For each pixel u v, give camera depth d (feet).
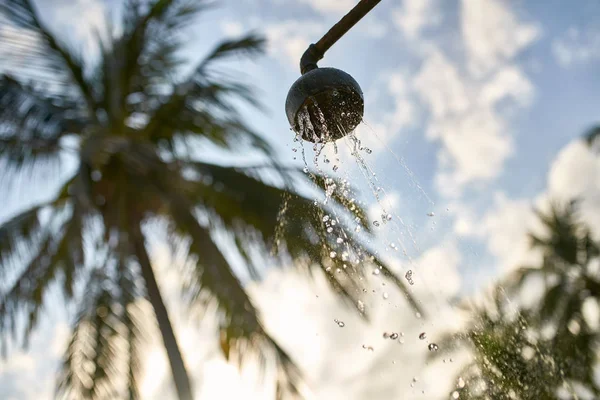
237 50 23.31
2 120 19.99
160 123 23.73
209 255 22.03
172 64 24.30
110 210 21.75
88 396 19.88
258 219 22.35
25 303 21.29
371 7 7.32
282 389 20.52
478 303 13.87
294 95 7.39
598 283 39.45
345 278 16.76
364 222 15.97
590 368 27.58
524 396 12.82
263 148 23.08
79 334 20.54
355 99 7.46
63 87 22.74
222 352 21.06
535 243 43.78
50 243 21.56
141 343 21.09
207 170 22.76
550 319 35.09
